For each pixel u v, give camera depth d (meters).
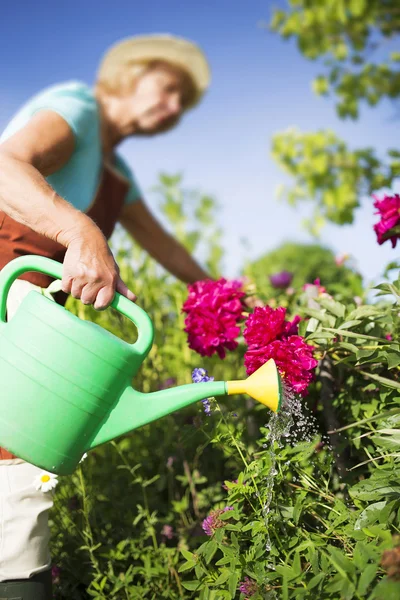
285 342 1.40
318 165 5.15
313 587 1.07
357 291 2.13
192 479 2.00
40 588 1.37
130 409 1.13
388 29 5.52
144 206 2.27
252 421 1.85
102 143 1.84
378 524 1.17
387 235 1.64
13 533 1.35
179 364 2.63
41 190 1.26
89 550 1.67
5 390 1.11
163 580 1.68
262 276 3.15
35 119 1.45
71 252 1.18
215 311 1.69
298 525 1.32
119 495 2.05
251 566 1.22
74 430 1.11
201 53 1.90
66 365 1.09
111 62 1.87
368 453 1.42
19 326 1.12
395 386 1.42
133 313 1.16
